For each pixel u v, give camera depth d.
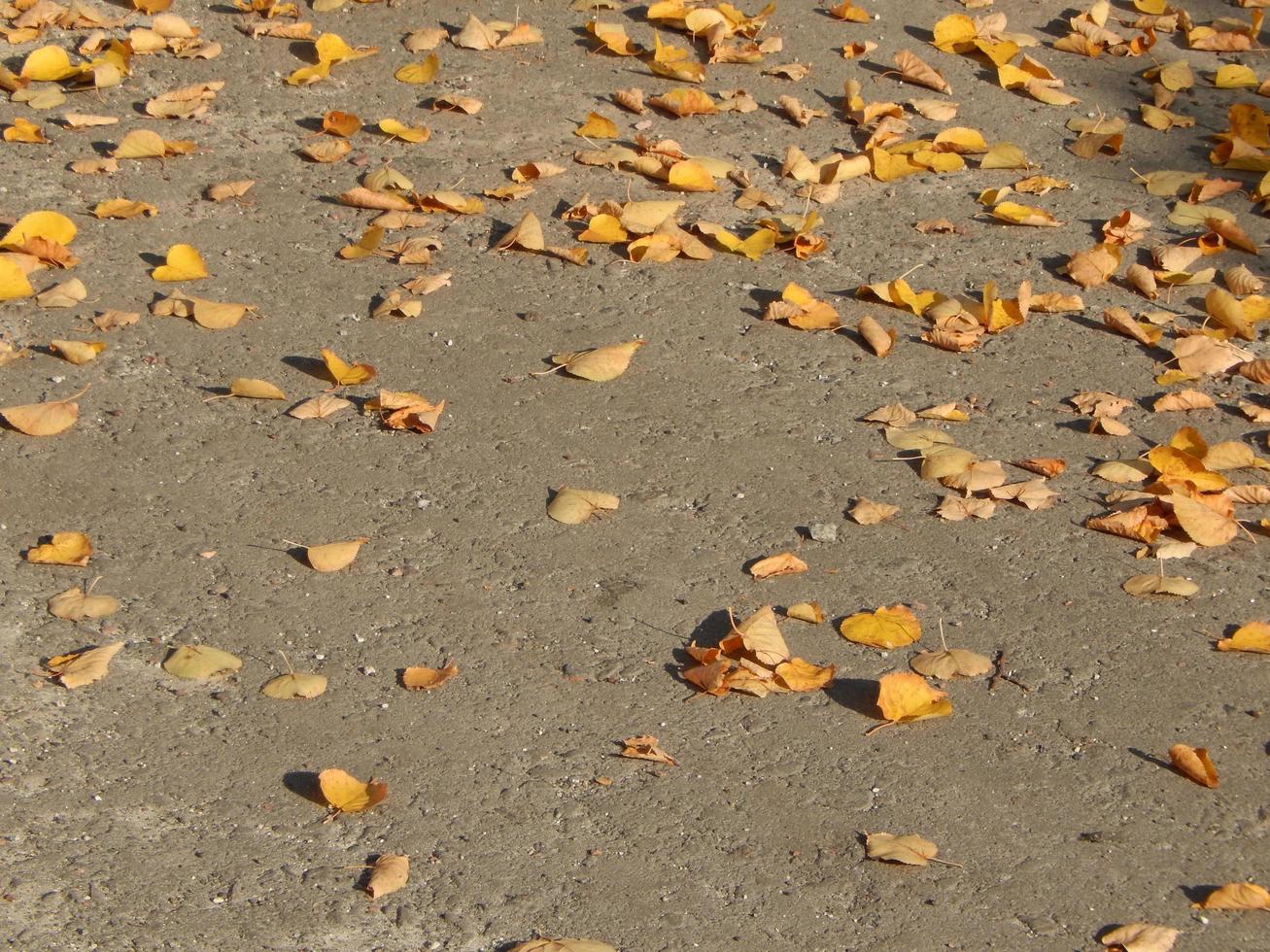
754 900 2.70
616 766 2.98
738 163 5.44
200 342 4.33
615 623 3.36
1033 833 2.86
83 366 4.18
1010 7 6.80
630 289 4.70
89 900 2.64
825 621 3.39
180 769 2.93
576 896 2.70
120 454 3.84
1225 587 3.54
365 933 2.61
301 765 2.96
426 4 6.45
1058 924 2.67
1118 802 2.94
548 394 4.16
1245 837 2.87
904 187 5.38
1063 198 5.35
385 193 5.05
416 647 3.27
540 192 5.19
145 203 4.95
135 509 3.65
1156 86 6.08
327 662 3.21
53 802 2.84
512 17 6.39
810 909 2.69
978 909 2.70
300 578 3.46
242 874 2.71
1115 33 6.62
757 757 3.02
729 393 4.20
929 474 3.85
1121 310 4.57
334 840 2.80
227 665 3.16
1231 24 6.71
